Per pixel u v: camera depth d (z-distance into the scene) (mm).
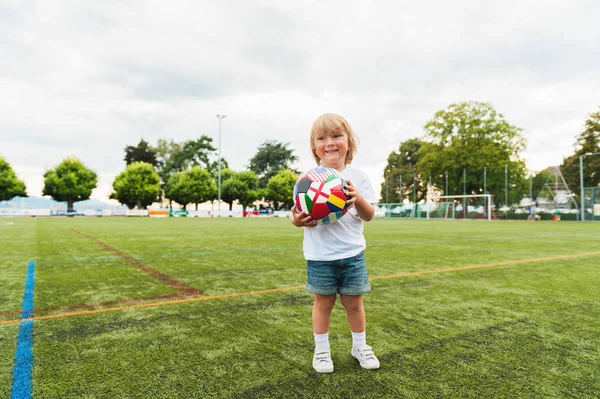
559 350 2373
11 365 2133
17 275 5023
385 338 2572
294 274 5098
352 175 2303
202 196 54875
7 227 17156
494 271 5371
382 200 65875
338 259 2123
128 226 18750
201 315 3135
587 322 2959
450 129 41219
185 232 14117
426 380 1940
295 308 3357
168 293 3959
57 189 51312
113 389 1842
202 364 2137
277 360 2197
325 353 2084
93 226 18609
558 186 37438
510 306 3439
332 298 2168
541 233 13906
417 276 4961
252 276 4953
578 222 27016
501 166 37938
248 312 3227
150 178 55688
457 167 39781
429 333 2678
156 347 2406
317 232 2182
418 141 60031
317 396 1763
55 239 10750
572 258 6809
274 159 64625
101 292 4008
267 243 9633
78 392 1813
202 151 65625
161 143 69500
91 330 2750
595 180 37000
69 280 4680
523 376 2000
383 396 1764
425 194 59188
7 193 50625
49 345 2447
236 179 57031
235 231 14875
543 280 4715
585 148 37625
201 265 5895
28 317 3082
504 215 36219
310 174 2191
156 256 6988
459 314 3168
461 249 8297
